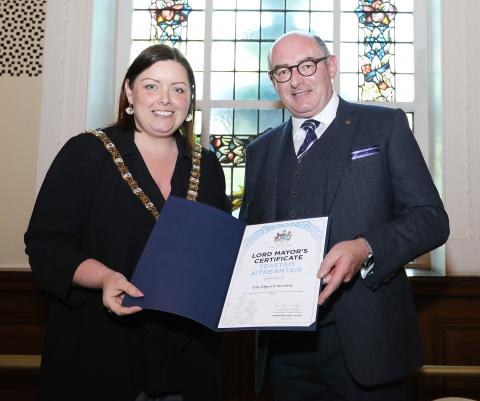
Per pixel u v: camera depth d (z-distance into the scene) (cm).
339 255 122
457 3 292
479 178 279
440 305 271
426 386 269
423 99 326
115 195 131
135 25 346
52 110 285
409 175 142
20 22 294
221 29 346
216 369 136
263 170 168
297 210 151
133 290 112
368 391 142
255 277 124
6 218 281
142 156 140
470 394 268
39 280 122
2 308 277
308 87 157
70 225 128
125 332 125
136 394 124
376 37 341
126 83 142
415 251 135
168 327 129
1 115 287
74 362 122
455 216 279
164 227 123
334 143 152
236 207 327
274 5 347
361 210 143
